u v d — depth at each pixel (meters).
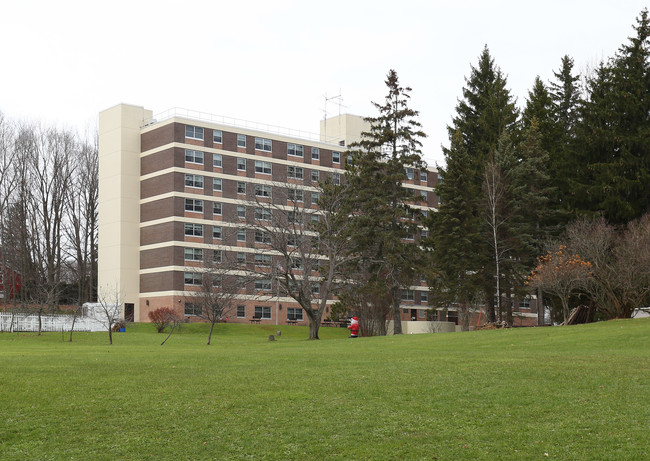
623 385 19.47
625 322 39.22
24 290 88.62
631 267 42.94
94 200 94.88
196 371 24.12
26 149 87.44
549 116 65.00
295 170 91.75
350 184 59.97
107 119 86.94
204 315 80.19
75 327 69.31
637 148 54.34
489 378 21.22
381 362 25.95
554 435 14.86
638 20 56.81
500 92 66.50
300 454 14.48
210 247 83.56
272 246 55.59
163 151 83.62
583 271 44.97
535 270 53.16
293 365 25.64
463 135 67.12
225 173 86.06
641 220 47.94
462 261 56.66
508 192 57.38
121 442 15.54
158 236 83.19
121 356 30.23
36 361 27.00
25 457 14.67
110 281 84.88
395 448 14.54
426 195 104.06
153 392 20.08
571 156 57.66
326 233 55.38
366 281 62.12
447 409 17.44
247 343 48.12
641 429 14.97
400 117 59.53
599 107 56.72
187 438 15.71
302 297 53.97
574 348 30.73
